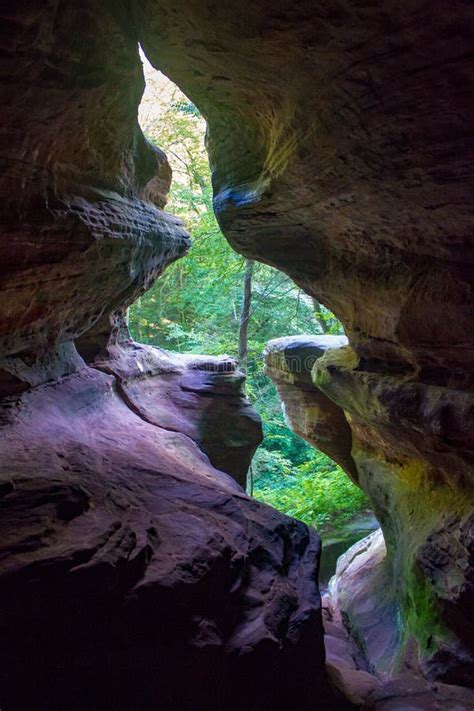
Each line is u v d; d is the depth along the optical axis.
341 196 4.86
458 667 4.96
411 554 6.08
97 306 6.69
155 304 17.30
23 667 2.51
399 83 3.11
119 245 6.01
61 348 6.41
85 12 3.87
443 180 3.75
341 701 4.17
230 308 17.22
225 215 6.61
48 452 4.31
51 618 2.65
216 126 6.26
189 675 2.89
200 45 4.30
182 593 3.07
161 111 15.24
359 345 6.81
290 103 4.18
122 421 6.57
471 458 4.99
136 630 2.85
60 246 4.96
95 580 2.81
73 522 3.28
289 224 6.24
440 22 2.64
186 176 16.69
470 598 4.79
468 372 5.05
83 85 4.34
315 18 3.07
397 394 5.71
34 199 4.52
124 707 2.70
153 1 4.17
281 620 3.56
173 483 4.64
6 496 3.25
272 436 17.23
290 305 18.05
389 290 5.64
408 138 3.51
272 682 3.25
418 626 5.68
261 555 4.07
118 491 4.05
